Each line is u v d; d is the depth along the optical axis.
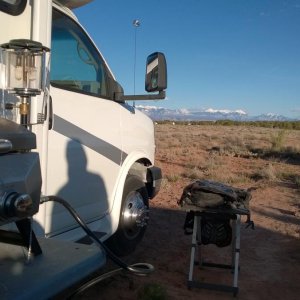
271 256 6.07
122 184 4.89
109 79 4.73
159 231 6.93
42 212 3.36
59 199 2.68
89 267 2.27
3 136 1.94
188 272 5.25
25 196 1.91
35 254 2.29
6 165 1.94
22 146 2.05
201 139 29.28
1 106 2.89
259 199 9.92
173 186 11.10
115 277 4.79
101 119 4.49
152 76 4.56
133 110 5.37
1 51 2.90
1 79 2.90
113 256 2.54
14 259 2.22
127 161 5.05
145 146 5.64
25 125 2.74
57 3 4.02
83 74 4.32
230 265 5.35
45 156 3.29
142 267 2.56
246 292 4.84
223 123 77.62
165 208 8.52
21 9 3.17
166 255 5.82
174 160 16.75
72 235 3.97
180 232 6.93
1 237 2.32
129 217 5.18
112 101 4.79
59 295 2.38
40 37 3.17
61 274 2.10
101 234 4.32
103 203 4.58
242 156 19.02
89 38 4.46
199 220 4.92
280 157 18.91
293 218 8.27
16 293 1.88
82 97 4.18
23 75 2.55
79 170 4.07
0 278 2.02
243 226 7.46
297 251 6.33
